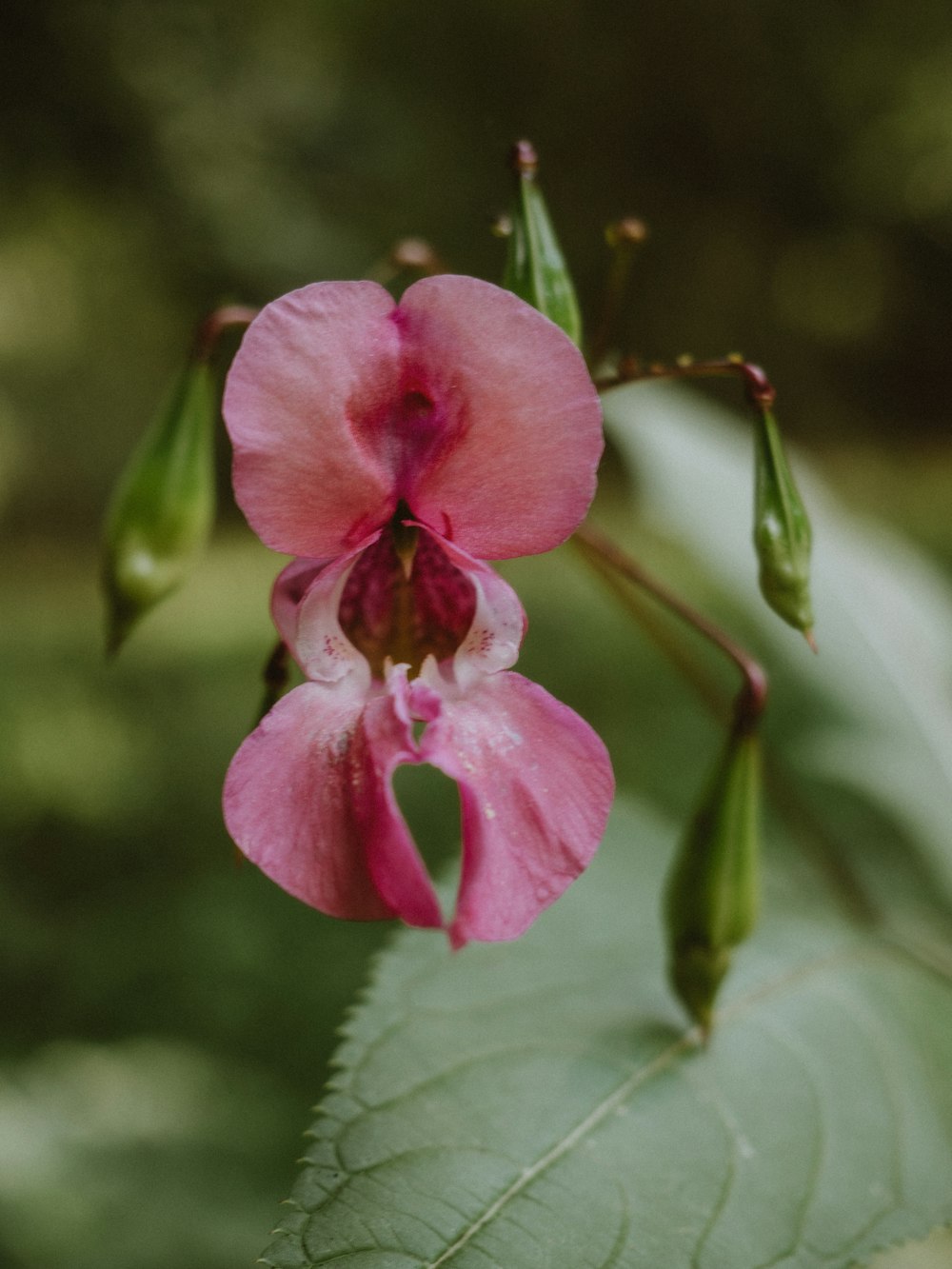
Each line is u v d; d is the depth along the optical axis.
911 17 1.46
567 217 1.46
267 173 0.80
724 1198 0.17
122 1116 0.32
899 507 0.96
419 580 0.16
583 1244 0.16
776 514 0.17
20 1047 0.44
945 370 1.56
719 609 0.66
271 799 0.15
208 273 0.81
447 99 1.38
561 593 0.82
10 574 1.29
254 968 0.48
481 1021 0.18
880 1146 0.18
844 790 0.34
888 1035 0.19
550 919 0.19
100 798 0.64
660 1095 0.17
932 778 0.23
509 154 0.16
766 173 1.51
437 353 0.15
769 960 0.19
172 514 0.18
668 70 1.44
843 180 1.52
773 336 1.54
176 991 0.47
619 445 0.25
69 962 0.49
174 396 0.18
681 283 1.50
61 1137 0.30
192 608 1.00
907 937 0.20
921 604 0.25
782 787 0.21
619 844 0.20
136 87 0.71
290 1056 0.43
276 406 0.15
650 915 0.19
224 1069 0.36
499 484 0.15
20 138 0.68
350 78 0.90
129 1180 0.28
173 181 0.74
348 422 0.15
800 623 0.17
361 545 0.16
